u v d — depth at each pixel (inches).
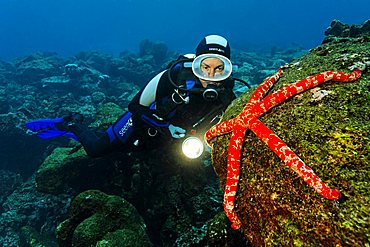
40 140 320.5
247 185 79.2
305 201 63.3
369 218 52.8
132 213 166.4
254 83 518.6
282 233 65.8
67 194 236.4
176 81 133.3
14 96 470.0
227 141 97.2
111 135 171.2
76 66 510.3
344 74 76.7
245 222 81.4
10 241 225.0
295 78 93.4
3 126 296.8
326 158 64.3
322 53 104.6
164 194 195.0
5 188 282.7
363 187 56.5
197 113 129.6
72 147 236.8
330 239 56.1
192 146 130.6
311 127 72.2
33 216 240.4
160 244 192.7
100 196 166.2
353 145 63.2
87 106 390.9
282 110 82.8
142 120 145.4
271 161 74.7
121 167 208.2
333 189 55.4
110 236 142.7
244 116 75.2
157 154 200.8
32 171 317.4
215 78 121.3
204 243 152.0
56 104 410.9
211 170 212.2
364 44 98.4
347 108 72.0
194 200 187.0
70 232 165.6
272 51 1032.8
